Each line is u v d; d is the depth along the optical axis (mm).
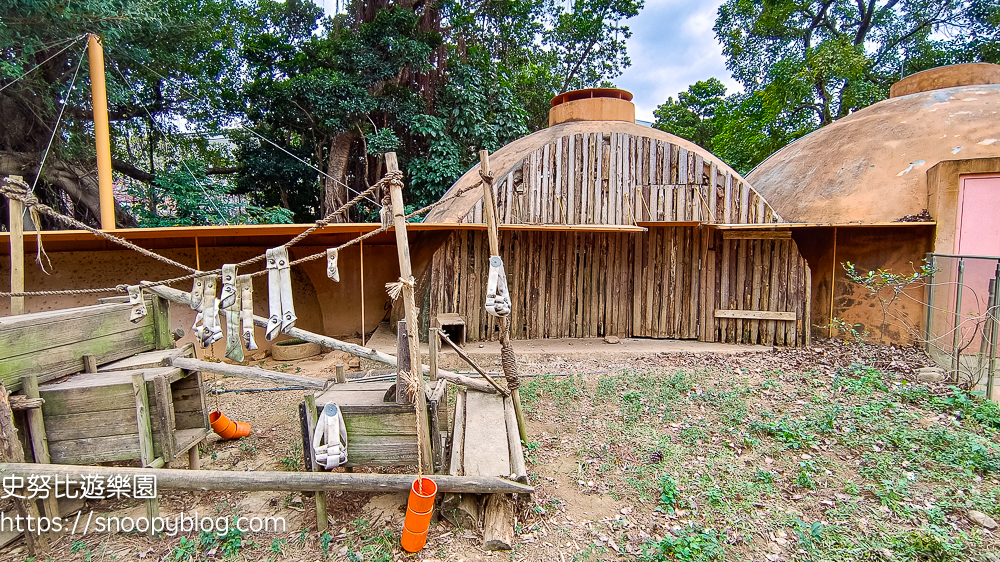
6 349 2979
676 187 7734
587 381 6148
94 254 7047
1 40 8430
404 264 3092
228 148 17703
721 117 22422
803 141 9883
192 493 3764
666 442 4383
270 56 15609
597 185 7723
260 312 7875
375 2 15055
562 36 23125
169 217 12023
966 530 3102
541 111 21188
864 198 7680
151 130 14398
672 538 3061
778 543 3061
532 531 3221
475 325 7492
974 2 15172
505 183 7430
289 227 5562
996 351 5301
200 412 4012
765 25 17594
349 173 15844
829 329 8008
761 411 5004
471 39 17344
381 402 3375
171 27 11875
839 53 14320
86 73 10016
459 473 3184
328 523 3307
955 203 6797
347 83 12953
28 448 3150
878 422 4609
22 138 10492
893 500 3422
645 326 7895
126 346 3873
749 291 7652
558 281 7789
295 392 6039
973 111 7742
